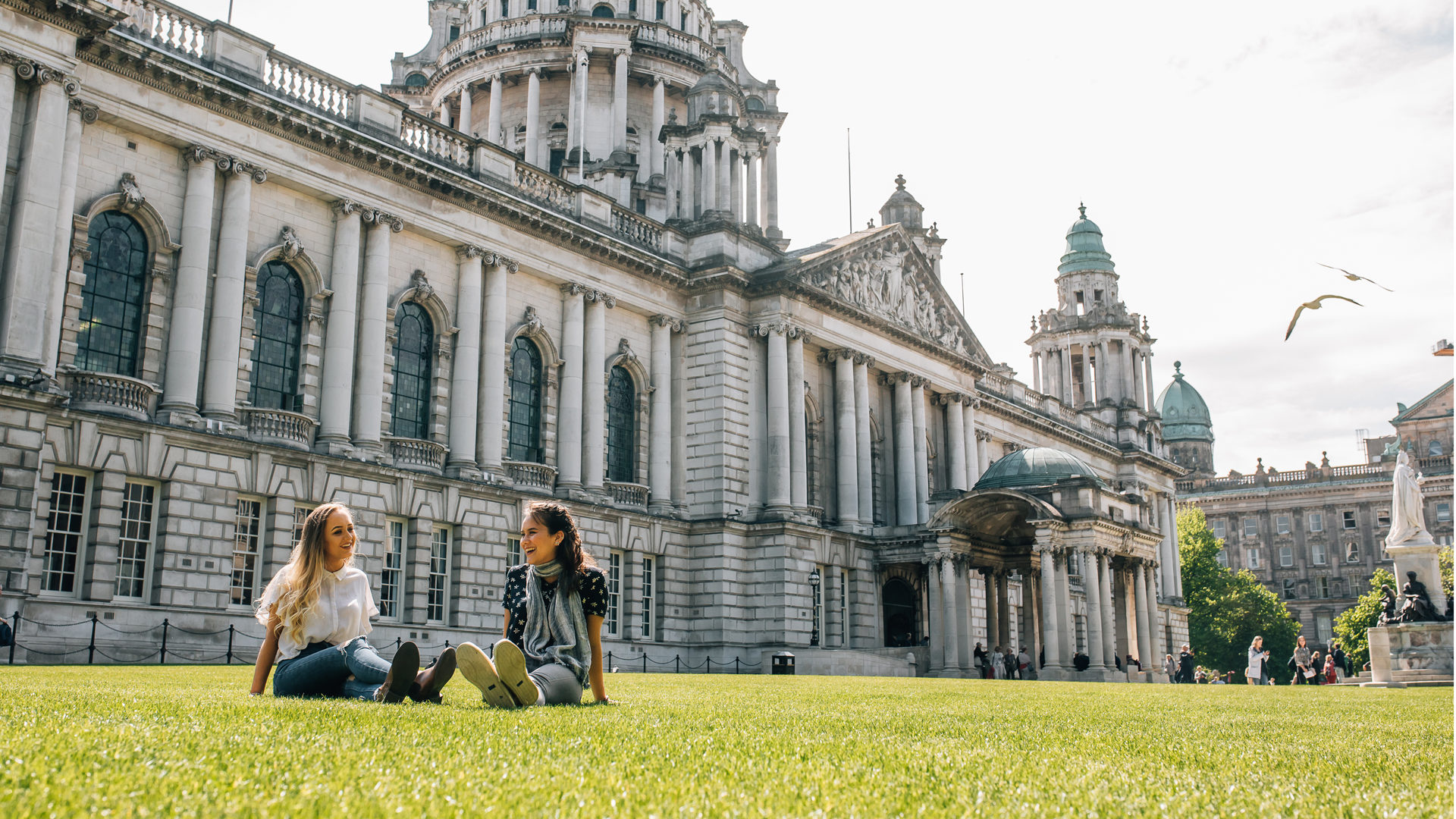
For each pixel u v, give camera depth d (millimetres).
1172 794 6418
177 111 39812
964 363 76250
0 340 33719
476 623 47188
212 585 38438
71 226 36281
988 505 57750
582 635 12508
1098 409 109500
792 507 59719
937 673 57031
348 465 43031
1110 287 116500
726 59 91812
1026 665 55188
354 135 44469
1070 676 53375
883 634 64875
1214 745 9719
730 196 62688
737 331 60344
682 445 59406
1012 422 91312
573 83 82875
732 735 9016
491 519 48594
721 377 58875
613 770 6598
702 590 57094
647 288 58406
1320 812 5918
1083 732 10867
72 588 35625
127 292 38906
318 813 5059
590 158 84188
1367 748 9859
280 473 40969
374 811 5121
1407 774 7781
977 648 59031
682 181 64062
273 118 42219
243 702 10844
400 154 46188
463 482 47406
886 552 64312
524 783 5977
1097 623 54188
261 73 42938
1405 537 43969
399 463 45875
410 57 101312
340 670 11805
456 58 87562
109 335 38281
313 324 43906
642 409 58062
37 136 34906
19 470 33250
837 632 61344
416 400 48312
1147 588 60844
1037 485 58312
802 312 62250
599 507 53125
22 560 33094
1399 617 43375
